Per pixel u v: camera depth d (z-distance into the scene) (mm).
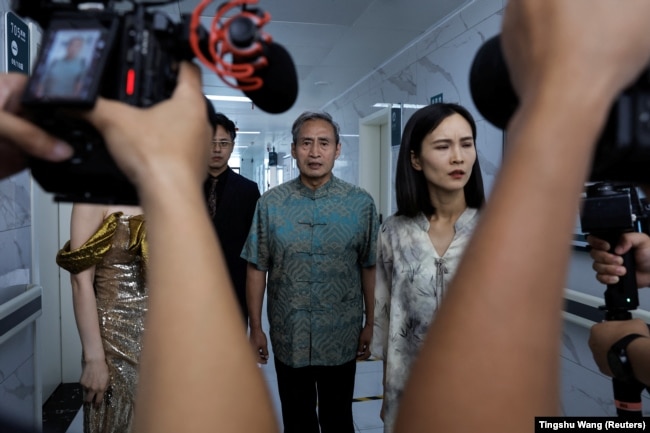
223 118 2350
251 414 220
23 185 2232
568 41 199
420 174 1402
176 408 213
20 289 2164
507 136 219
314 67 4633
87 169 329
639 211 705
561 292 193
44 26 396
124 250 1327
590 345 716
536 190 193
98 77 312
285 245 1815
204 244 246
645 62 208
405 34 3619
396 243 1391
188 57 375
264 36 387
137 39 342
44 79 312
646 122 250
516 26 226
